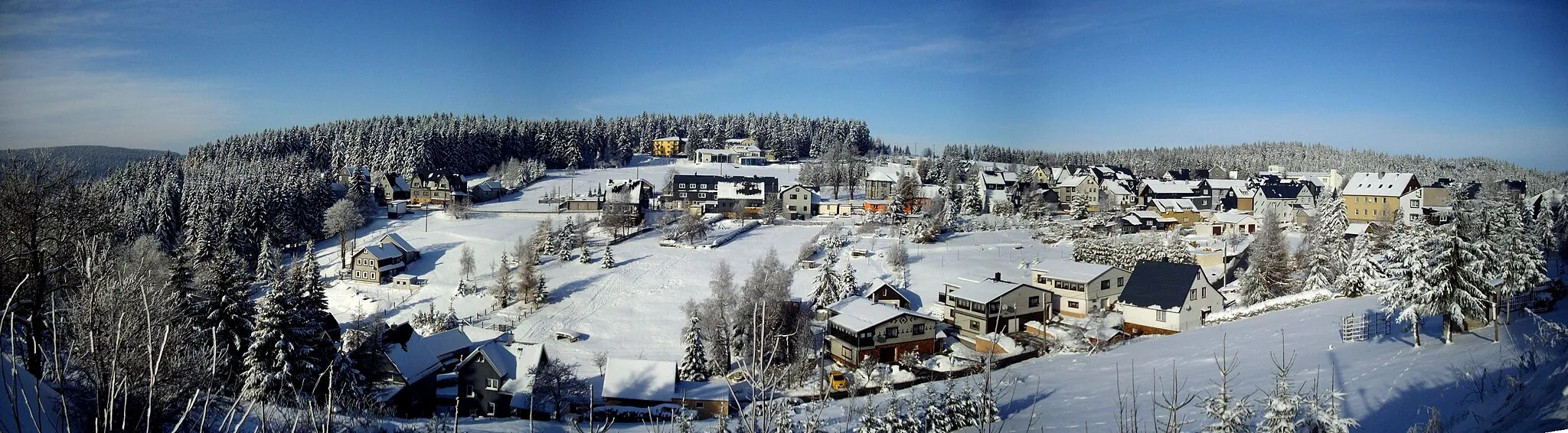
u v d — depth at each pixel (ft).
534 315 194.59
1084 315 165.58
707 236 280.92
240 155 465.88
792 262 231.09
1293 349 104.88
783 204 334.65
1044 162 526.98
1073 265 177.78
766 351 130.41
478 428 100.73
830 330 154.30
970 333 161.17
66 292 58.13
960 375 130.00
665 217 295.07
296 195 310.24
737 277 218.38
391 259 247.29
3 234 63.62
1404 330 104.94
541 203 366.02
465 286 220.84
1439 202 266.77
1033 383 109.60
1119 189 342.03
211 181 306.35
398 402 125.49
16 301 53.47
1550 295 112.06
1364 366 88.17
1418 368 81.71
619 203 302.86
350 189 353.51
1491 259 90.48
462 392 131.44
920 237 254.27
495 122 566.36
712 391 126.52
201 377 37.45
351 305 224.74
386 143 472.44
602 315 190.60
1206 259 209.05
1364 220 285.64
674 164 545.44
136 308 34.24
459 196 372.17
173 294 52.06
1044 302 164.55
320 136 485.56
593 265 234.79
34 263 62.85
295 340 98.07
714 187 359.46
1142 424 76.43
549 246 252.62
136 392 32.89
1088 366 118.93
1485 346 86.74
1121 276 172.86
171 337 36.19
